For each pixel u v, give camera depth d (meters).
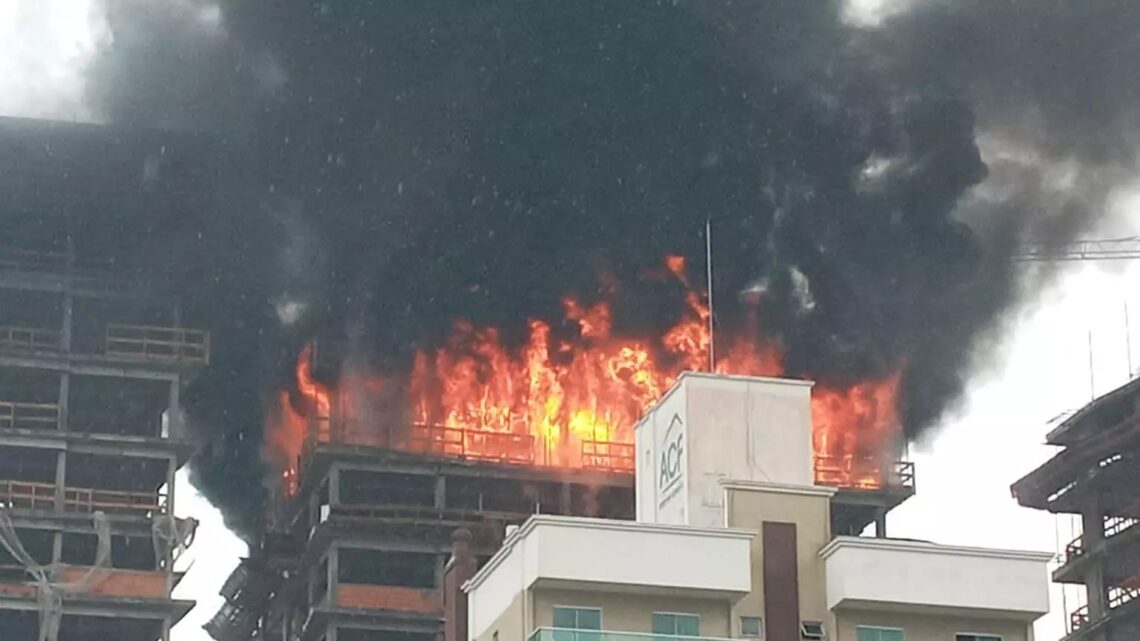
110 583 141.75
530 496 158.88
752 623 68.12
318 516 158.75
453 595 81.38
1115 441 143.00
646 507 73.88
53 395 150.88
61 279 151.62
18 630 141.88
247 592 160.88
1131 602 142.38
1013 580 69.38
